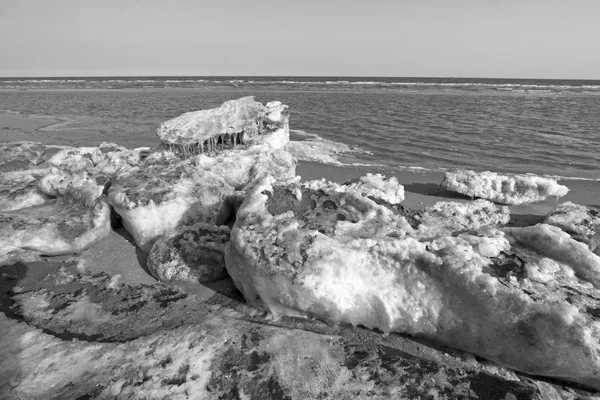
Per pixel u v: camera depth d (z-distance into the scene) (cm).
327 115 2133
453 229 420
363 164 1099
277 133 1051
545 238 362
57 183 648
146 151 961
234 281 425
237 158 746
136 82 6275
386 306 350
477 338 328
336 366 327
